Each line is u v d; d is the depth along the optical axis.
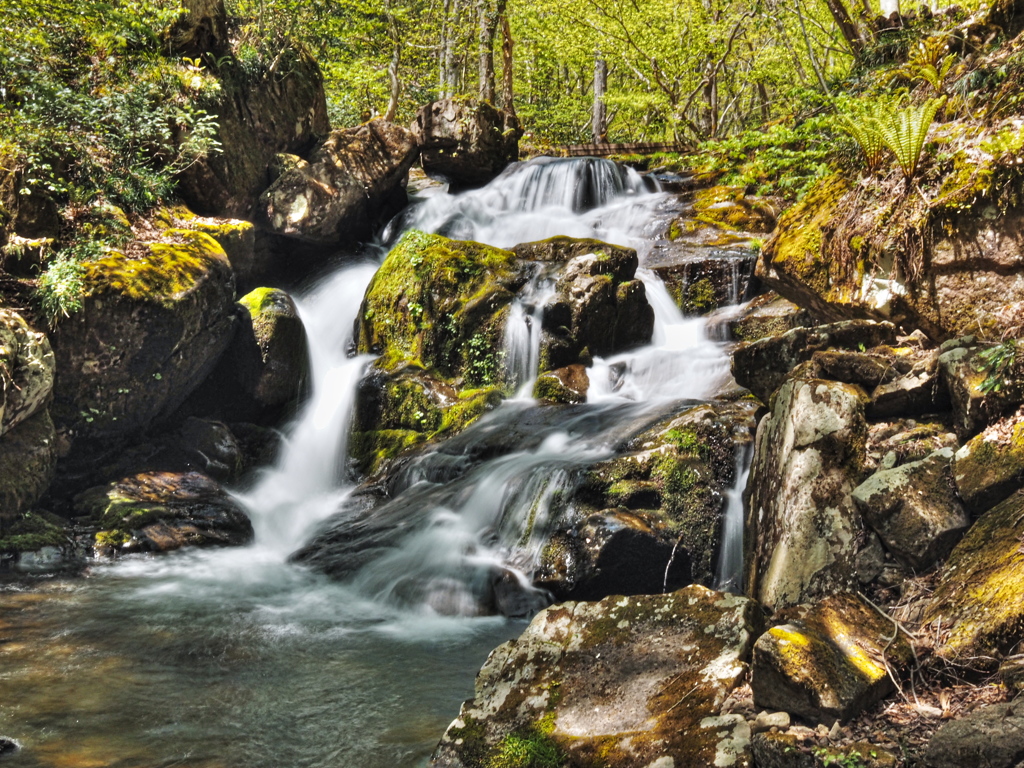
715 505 6.42
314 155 12.80
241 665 5.23
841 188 6.36
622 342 9.80
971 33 6.37
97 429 8.72
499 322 9.65
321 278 12.65
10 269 8.35
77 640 5.59
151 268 8.80
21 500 7.75
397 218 14.23
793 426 4.72
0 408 7.30
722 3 19.92
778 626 3.42
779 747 3.01
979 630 3.30
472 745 3.65
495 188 15.68
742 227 12.57
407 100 21.44
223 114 11.55
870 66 10.24
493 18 21.02
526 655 4.00
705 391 8.54
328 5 17.95
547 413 8.54
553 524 6.60
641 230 13.29
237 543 8.28
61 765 3.82
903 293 5.48
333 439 9.93
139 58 10.65
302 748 4.07
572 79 30.58
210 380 10.05
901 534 4.06
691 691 3.51
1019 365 4.23
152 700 4.64
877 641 3.49
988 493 3.97
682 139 21.75
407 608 6.47
